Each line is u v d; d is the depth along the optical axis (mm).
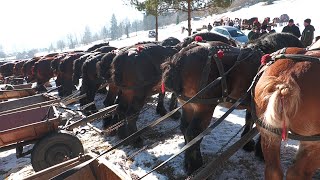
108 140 7016
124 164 5500
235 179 4762
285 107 2604
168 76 4543
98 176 3701
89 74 8461
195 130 4484
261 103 2893
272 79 2836
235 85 4355
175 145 6250
